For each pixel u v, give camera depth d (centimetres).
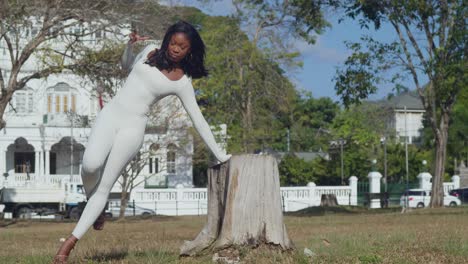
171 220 2947
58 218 3644
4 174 4369
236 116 4359
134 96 726
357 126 6228
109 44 2377
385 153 5691
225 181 820
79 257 870
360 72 2861
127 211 3894
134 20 2320
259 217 809
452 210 2881
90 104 4403
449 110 3195
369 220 2180
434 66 2759
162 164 4069
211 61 4081
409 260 827
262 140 4359
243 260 784
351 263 798
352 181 4438
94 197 734
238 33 4206
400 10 2783
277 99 4288
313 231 1582
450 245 958
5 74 3178
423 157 6281
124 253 927
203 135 777
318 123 6956
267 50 4194
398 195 5084
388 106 6869
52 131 4494
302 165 5647
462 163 6372
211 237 834
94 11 2289
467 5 2691
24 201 4047
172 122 3369
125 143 722
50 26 2305
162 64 730
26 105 4494
